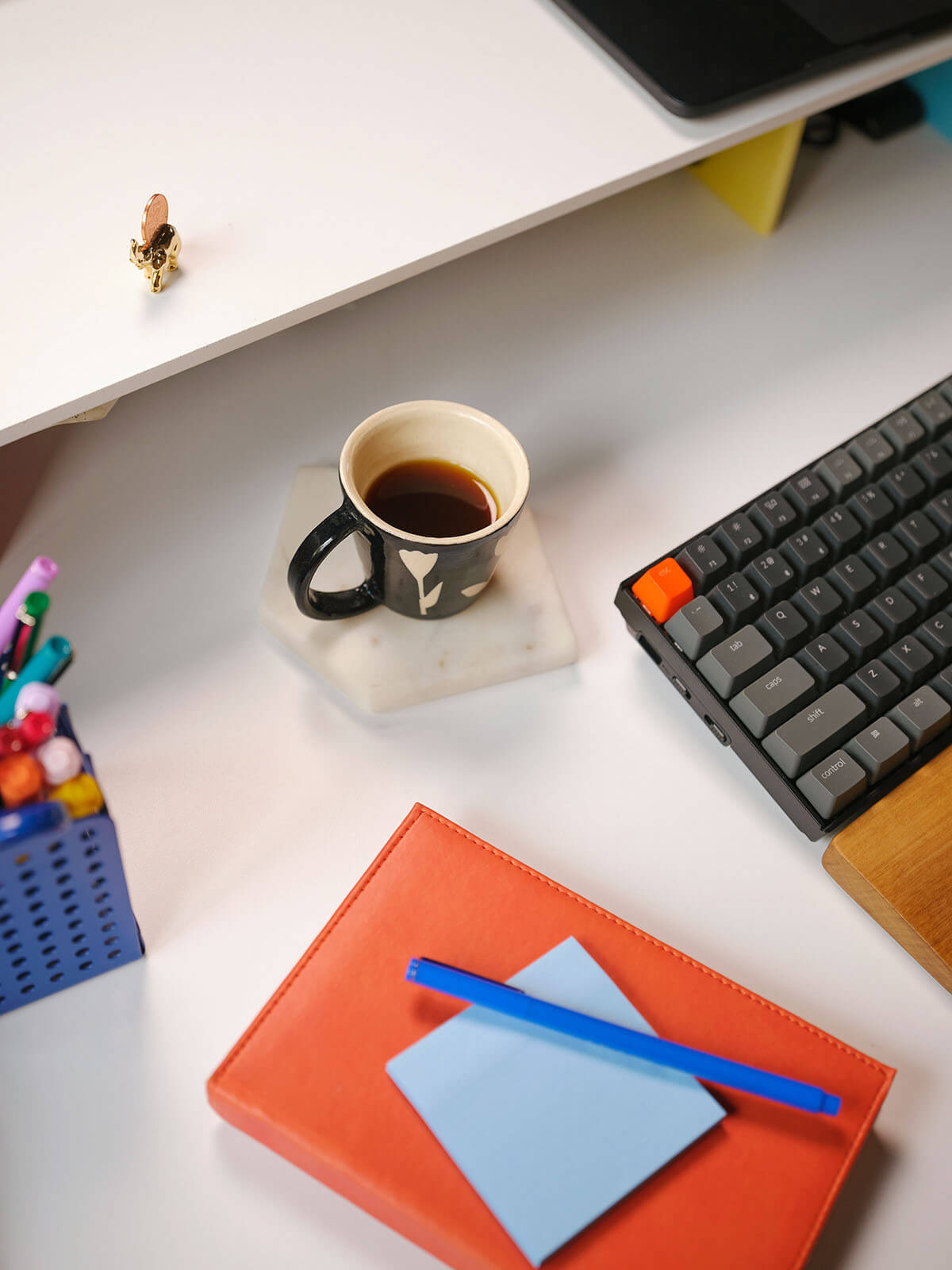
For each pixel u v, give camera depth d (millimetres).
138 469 604
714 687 536
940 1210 441
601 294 696
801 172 764
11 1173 426
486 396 645
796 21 618
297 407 633
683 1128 424
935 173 772
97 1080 447
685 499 616
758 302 699
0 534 576
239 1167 435
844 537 570
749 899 505
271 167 549
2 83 568
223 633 557
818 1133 434
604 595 584
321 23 614
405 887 476
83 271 505
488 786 525
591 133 576
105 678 537
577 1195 408
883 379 669
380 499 522
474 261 707
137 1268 412
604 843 514
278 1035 440
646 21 614
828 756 518
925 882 492
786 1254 410
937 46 632
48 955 437
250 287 506
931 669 542
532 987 452
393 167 553
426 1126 425
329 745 530
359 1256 421
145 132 557
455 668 544
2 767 364
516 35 618
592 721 548
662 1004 458
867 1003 484
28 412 461
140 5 612
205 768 518
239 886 491
